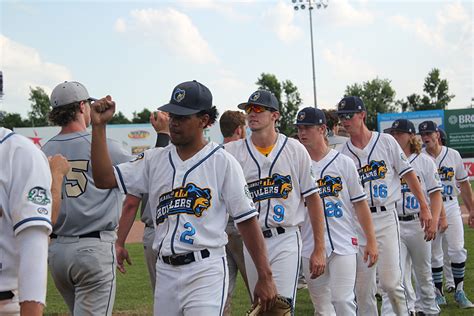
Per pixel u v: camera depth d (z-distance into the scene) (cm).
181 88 391
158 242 392
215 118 405
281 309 402
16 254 283
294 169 522
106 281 479
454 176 887
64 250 467
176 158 395
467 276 998
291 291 520
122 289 966
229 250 613
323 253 519
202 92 391
